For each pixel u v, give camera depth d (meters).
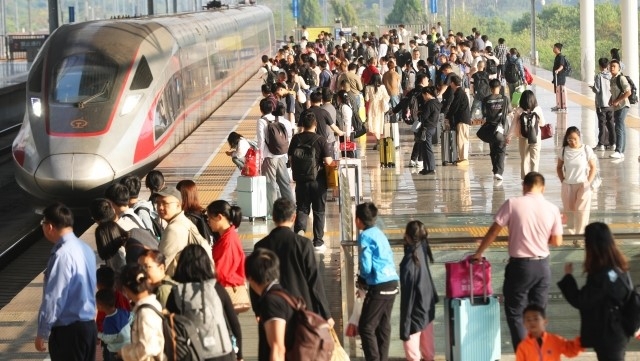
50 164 35.44
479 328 18.03
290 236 16.64
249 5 95.81
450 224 20.66
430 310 18.12
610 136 40.41
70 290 16.42
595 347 15.50
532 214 17.36
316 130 30.39
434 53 68.31
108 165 35.81
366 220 17.86
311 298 16.62
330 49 86.19
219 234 18.59
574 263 19.33
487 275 18.08
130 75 38.69
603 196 32.38
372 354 17.89
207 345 14.27
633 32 57.78
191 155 43.03
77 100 37.12
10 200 45.31
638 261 19.53
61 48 38.94
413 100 40.66
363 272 17.86
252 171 29.77
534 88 66.38
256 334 20.91
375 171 37.97
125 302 16.98
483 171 37.56
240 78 76.56
